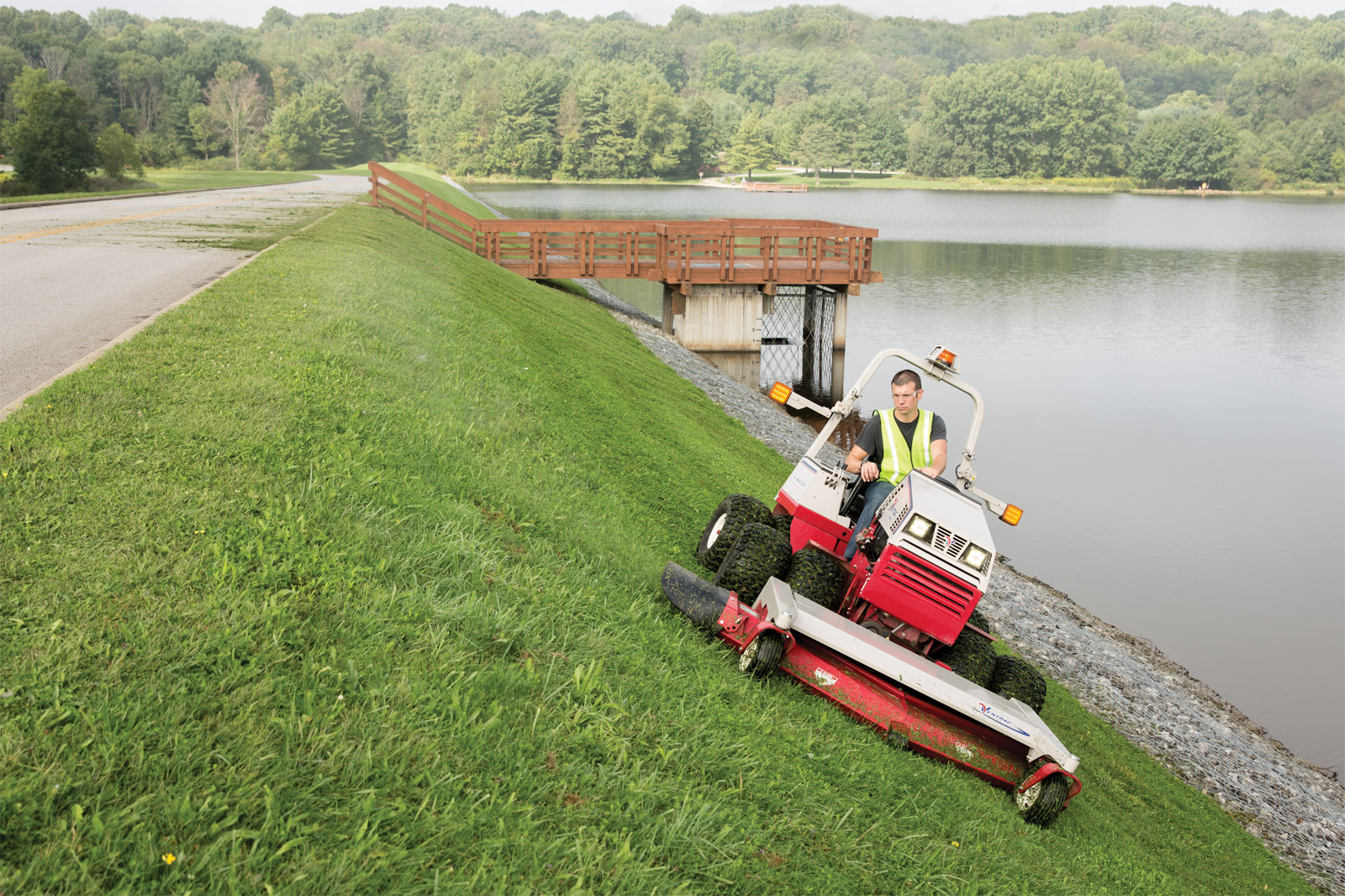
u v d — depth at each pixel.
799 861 3.90
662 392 19.23
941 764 5.52
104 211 29.86
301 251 15.99
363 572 4.75
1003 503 6.65
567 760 3.90
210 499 5.01
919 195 180.12
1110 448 26.39
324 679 3.84
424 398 8.38
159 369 7.21
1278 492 22.88
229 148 169.88
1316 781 11.14
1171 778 9.65
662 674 5.00
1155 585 16.97
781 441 20.94
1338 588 16.94
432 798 3.36
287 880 2.86
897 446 6.56
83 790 2.99
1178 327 45.66
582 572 6.04
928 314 46.66
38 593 3.91
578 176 195.62
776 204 137.25
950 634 5.60
